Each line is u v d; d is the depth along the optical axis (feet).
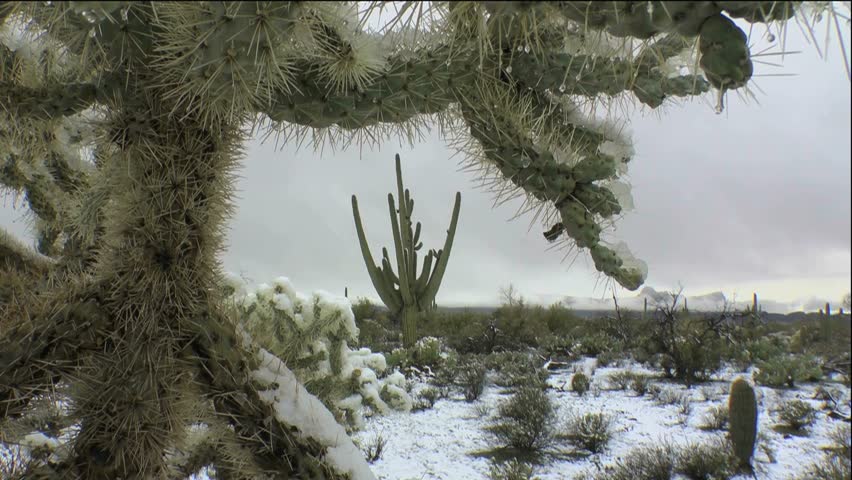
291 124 5.90
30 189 8.24
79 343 5.23
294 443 5.29
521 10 2.80
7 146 6.79
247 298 13.06
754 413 24.21
